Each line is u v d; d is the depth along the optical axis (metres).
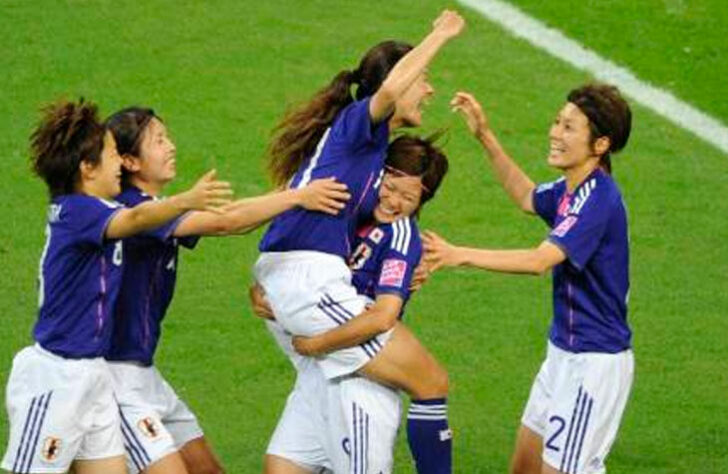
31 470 28.39
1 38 49.84
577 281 29.22
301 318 28.95
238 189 43.75
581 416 29.39
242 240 41.91
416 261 29.06
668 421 34.94
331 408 29.44
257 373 36.66
